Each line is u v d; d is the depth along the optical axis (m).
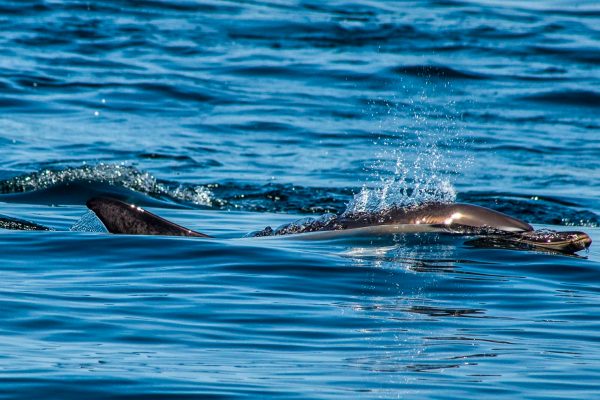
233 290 29.86
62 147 66.38
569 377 22.38
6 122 71.56
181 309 27.53
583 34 100.69
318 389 21.17
